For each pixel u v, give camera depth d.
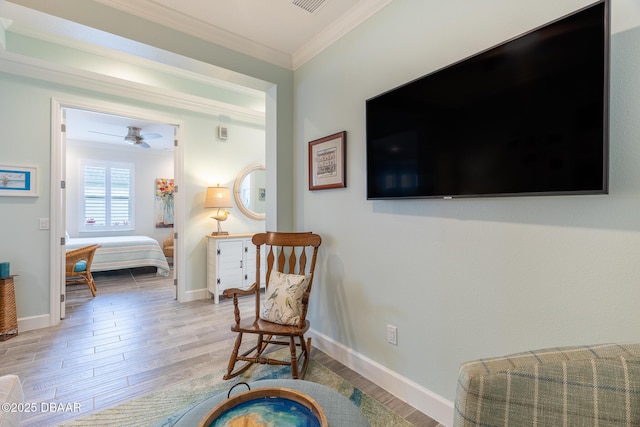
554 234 1.22
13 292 2.72
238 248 3.91
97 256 4.78
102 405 1.76
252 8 2.00
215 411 0.97
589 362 0.75
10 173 2.75
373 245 1.99
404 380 1.80
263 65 2.54
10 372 2.11
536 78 1.18
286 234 2.35
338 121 2.24
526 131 1.21
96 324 3.01
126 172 6.49
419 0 1.71
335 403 1.10
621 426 0.70
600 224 1.11
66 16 1.73
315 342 2.49
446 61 1.58
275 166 2.66
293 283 2.12
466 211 1.50
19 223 2.81
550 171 1.15
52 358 2.31
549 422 0.73
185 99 3.69
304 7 2.00
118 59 3.11
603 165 1.02
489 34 1.41
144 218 6.71
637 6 1.03
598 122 1.03
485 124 1.35
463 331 1.52
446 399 1.60
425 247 1.69
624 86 1.06
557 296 1.22
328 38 2.28
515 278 1.33
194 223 3.91
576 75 1.08
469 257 1.49
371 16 1.99
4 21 2.44
